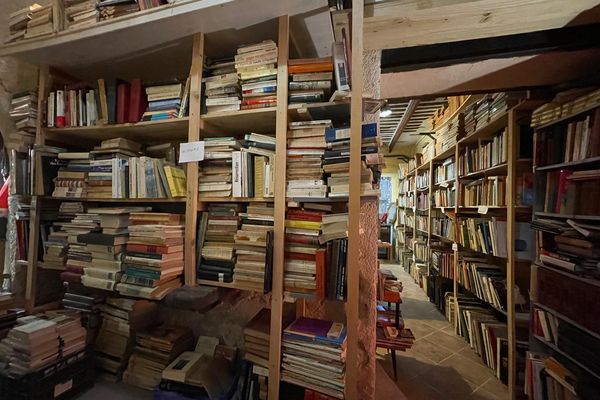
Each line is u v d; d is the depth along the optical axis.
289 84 1.29
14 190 1.66
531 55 1.37
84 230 1.56
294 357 1.22
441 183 3.59
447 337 2.76
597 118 1.31
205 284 1.38
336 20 1.19
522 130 1.96
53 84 1.77
